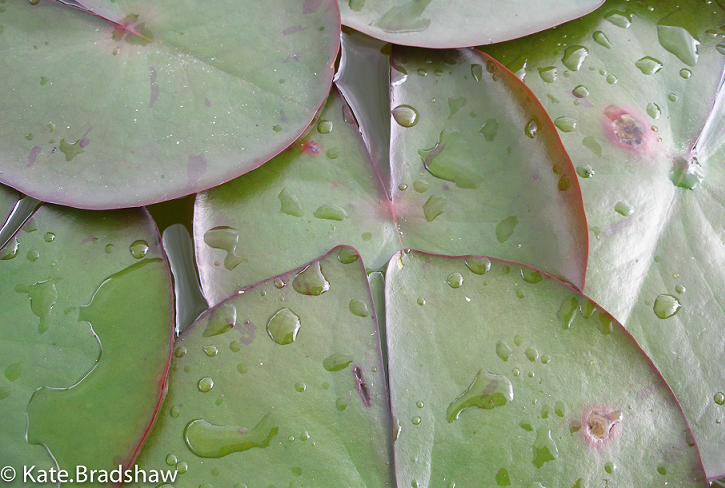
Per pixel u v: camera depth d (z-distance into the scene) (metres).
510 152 0.66
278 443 0.64
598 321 0.65
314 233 0.66
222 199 0.66
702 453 0.65
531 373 0.64
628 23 0.69
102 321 0.65
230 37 0.66
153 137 0.65
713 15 0.69
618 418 0.64
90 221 0.65
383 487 0.64
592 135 0.67
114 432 0.63
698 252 0.66
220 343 0.64
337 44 0.66
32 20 0.66
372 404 0.64
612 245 0.66
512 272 0.65
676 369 0.65
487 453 0.64
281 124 0.66
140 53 0.66
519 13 0.67
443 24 0.67
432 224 0.66
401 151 0.67
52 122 0.65
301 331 0.65
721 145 0.68
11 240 0.65
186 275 0.66
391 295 0.65
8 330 0.64
